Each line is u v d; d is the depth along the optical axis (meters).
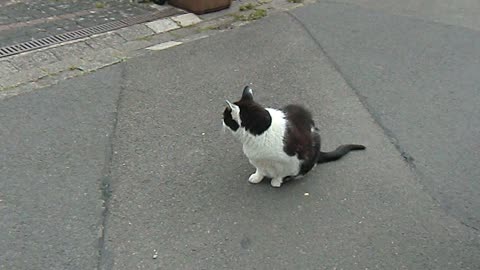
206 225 1.26
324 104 1.91
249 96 1.31
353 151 1.60
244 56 2.29
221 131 1.68
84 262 1.13
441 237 1.25
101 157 1.51
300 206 1.34
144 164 1.49
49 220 1.25
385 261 1.17
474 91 2.04
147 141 1.61
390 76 2.16
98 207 1.31
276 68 2.19
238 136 1.31
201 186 1.41
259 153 1.31
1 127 1.62
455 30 2.74
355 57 2.34
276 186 1.42
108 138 1.61
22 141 1.56
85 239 1.20
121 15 2.65
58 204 1.31
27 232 1.21
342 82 2.09
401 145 1.65
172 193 1.38
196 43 2.39
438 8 3.12
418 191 1.42
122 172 1.45
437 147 1.65
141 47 2.31
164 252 1.17
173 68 2.12
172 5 2.85
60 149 1.53
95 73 2.02
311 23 2.75
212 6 2.78
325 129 1.73
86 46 2.24
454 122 1.80
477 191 1.43
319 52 2.38
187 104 1.85
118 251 1.17
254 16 2.79
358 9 3.03
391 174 1.50
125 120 1.71
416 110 1.88
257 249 1.19
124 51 2.26
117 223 1.25
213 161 1.52
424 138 1.70
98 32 2.40
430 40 2.58
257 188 1.41
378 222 1.30
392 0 3.25
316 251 1.19
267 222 1.28
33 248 1.16
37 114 1.71
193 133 1.67
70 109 1.75
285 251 1.19
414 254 1.19
